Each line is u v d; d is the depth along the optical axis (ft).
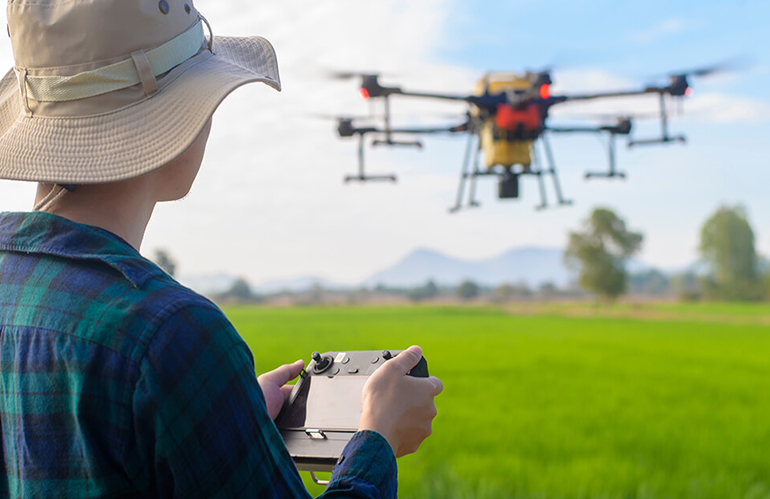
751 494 24.57
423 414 4.06
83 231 3.40
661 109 40.11
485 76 40.83
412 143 39.68
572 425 38.22
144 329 3.00
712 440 34.14
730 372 68.74
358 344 96.78
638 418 41.04
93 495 3.01
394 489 3.56
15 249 3.45
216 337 3.15
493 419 39.73
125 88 3.51
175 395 2.93
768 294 402.52
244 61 4.42
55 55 3.44
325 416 4.78
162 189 3.95
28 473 3.16
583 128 43.01
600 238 353.10
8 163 3.43
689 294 426.10
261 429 3.25
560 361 78.59
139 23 3.48
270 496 3.20
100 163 3.41
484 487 23.34
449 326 160.35
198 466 2.97
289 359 62.69
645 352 91.61
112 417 2.98
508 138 40.52
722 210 415.85
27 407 3.18
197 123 3.48
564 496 23.52
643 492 23.79
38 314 3.24
